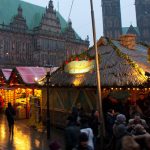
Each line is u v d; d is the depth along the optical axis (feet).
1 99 131.95
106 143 51.60
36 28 303.48
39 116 87.20
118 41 84.07
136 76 60.54
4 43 270.05
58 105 84.89
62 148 56.03
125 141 22.38
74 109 53.62
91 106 68.64
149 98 64.03
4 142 65.00
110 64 67.87
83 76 70.13
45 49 301.43
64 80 76.48
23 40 288.51
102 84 61.72
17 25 288.10
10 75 109.19
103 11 465.06
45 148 58.13
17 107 107.14
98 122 48.88
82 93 72.54
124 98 64.39
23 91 112.78
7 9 296.71
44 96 93.50
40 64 293.84
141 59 71.77
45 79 88.58
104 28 461.37
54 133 75.10
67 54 327.88
